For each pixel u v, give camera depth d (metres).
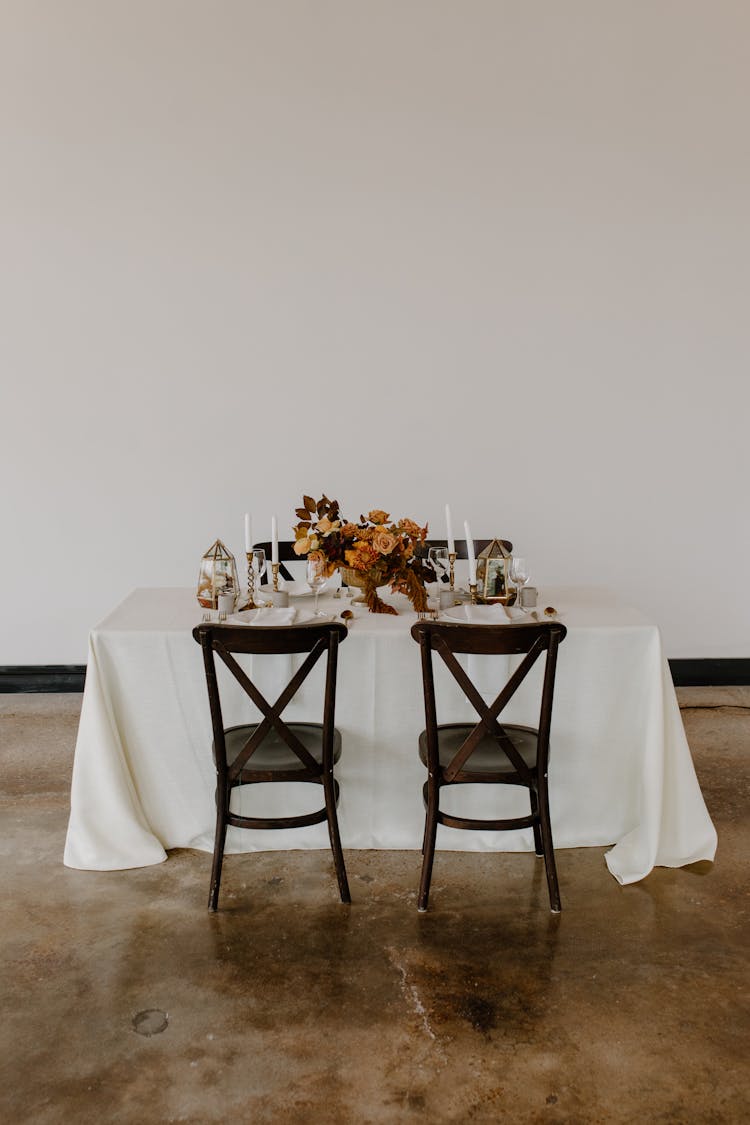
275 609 2.77
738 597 4.65
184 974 2.19
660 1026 2.01
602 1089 1.82
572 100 4.28
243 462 4.46
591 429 4.50
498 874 2.69
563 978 2.18
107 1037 1.97
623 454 4.52
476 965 2.23
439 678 2.72
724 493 4.56
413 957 2.27
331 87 4.23
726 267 4.40
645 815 2.68
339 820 2.82
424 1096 1.81
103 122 4.22
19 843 2.89
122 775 2.72
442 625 2.30
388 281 4.36
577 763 2.78
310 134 4.26
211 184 4.27
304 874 2.68
